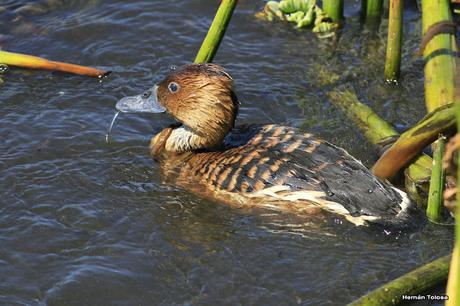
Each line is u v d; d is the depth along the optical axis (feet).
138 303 33.09
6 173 40.29
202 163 40.29
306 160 37.91
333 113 45.03
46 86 47.32
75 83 47.70
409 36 52.03
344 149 41.29
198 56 42.29
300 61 49.98
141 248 36.01
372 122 42.65
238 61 49.83
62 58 50.19
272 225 37.40
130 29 52.49
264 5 55.11
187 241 36.42
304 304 32.83
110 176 40.68
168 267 34.91
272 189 37.55
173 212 38.29
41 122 44.19
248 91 47.11
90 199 39.06
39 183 39.83
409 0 55.47
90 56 50.31
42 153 41.91
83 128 43.98
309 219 37.40
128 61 49.90
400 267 34.55
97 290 33.63
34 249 35.76
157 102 42.27
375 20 53.21
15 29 52.54
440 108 36.11
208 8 54.44
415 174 37.88
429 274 31.55
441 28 41.73
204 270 34.68
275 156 38.42
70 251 35.73
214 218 37.96
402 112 45.37
